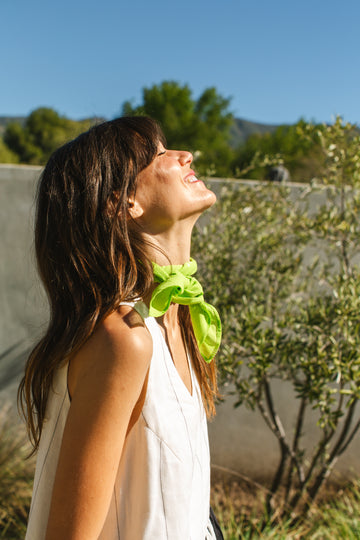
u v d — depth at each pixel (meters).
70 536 0.78
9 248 3.67
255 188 3.06
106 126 1.07
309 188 2.94
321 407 2.36
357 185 2.69
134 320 0.88
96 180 0.99
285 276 2.81
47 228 1.02
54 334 0.96
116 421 0.81
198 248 2.84
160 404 0.91
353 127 2.68
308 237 2.82
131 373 0.82
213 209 3.07
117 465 0.83
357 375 2.23
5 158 19.83
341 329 2.37
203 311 1.14
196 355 1.22
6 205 3.67
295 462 2.99
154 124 1.12
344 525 2.82
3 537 2.84
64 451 0.81
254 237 2.84
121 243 0.97
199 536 1.02
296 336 2.56
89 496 0.79
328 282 2.82
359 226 2.73
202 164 3.24
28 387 1.04
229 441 3.62
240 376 3.49
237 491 3.53
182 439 0.93
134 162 1.03
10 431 3.50
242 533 2.89
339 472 3.51
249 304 2.69
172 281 0.99
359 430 3.48
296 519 3.03
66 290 0.96
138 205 1.05
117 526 0.90
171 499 0.90
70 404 0.90
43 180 1.06
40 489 0.94
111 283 0.93
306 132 2.85
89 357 0.84
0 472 3.13
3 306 3.68
